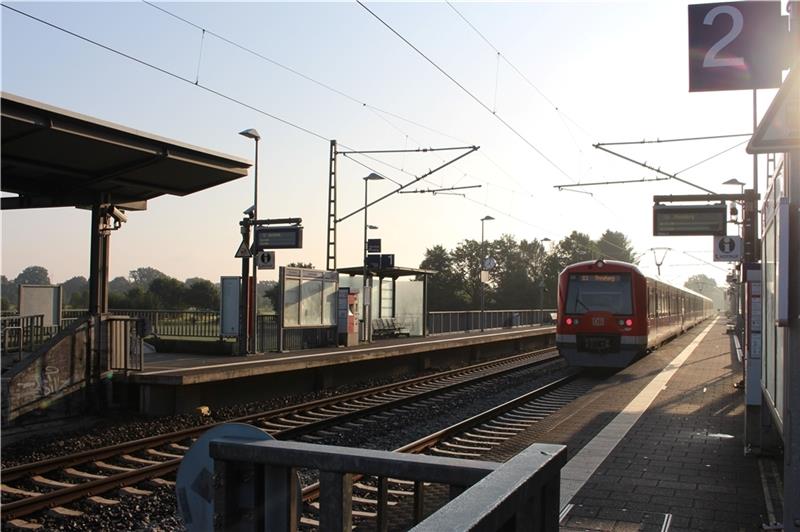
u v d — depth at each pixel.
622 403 13.50
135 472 8.52
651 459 8.48
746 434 8.80
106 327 13.67
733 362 22.48
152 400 13.66
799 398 4.85
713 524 6.14
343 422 13.06
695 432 10.24
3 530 6.83
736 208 22.50
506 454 9.84
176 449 10.70
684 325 41.22
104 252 13.95
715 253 24.17
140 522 7.24
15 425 11.93
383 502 2.98
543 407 14.71
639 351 21.34
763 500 6.83
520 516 2.62
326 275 23.89
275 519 3.09
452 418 13.99
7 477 8.37
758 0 7.30
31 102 10.05
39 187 13.40
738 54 7.31
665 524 6.13
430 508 5.71
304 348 23.12
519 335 34.06
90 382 13.39
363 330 26.64
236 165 13.93
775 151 4.75
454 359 27.56
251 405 15.39
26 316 17.25
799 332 4.85
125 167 12.67
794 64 4.63
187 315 24.31
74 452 10.48
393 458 2.89
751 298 8.90
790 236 4.86
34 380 12.37
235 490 3.17
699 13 7.38
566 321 21.83
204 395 14.50
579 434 10.58
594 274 21.88
